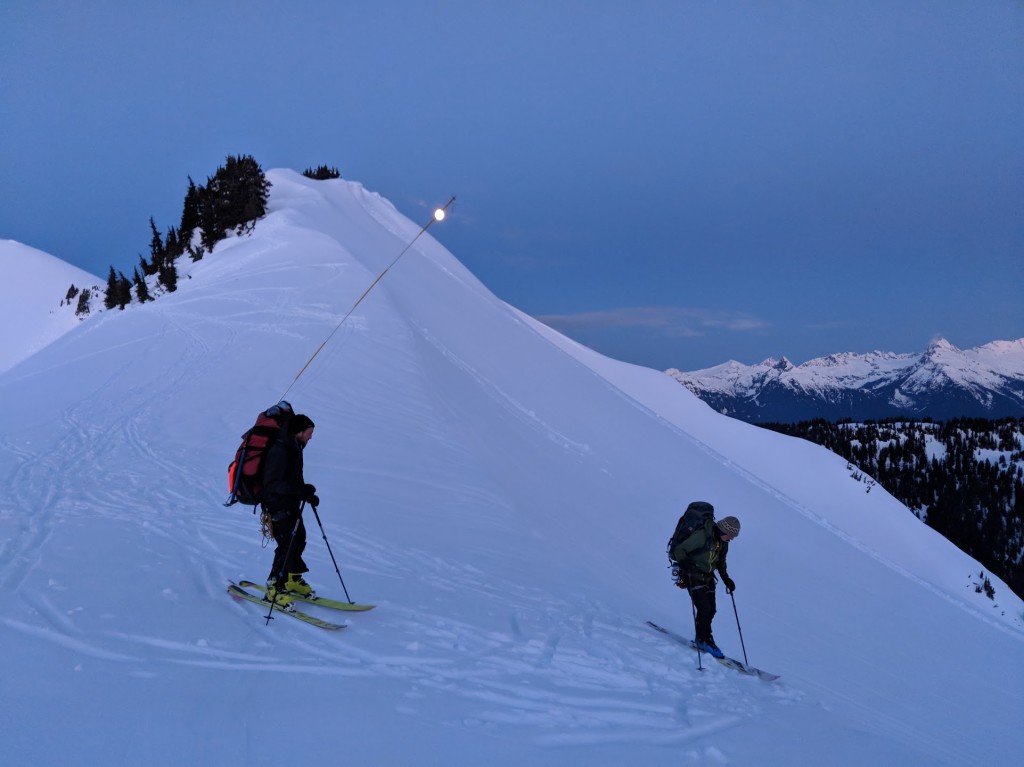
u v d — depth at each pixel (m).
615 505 20.84
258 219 49.38
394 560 9.41
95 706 4.38
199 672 5.12
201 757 3.93
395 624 6.85
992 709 13.72
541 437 26.50
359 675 5.46
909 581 30.42
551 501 17.41
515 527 12.50
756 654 11.15
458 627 7.06
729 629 12.51
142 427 17.55
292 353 24.44
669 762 4.74
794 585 20.53
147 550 8.37
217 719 4.41
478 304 52.16
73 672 4.86
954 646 20.14
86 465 13.95
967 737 10.88
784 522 31.38
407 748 4.32
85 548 8.27
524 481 18.03
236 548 8.84
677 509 24.19
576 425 31.62
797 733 5.88
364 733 4.45
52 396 22.34
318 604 6.96
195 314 31.53
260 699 4.78
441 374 25.95
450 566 9.59
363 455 14.99
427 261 58.88
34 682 4.62
